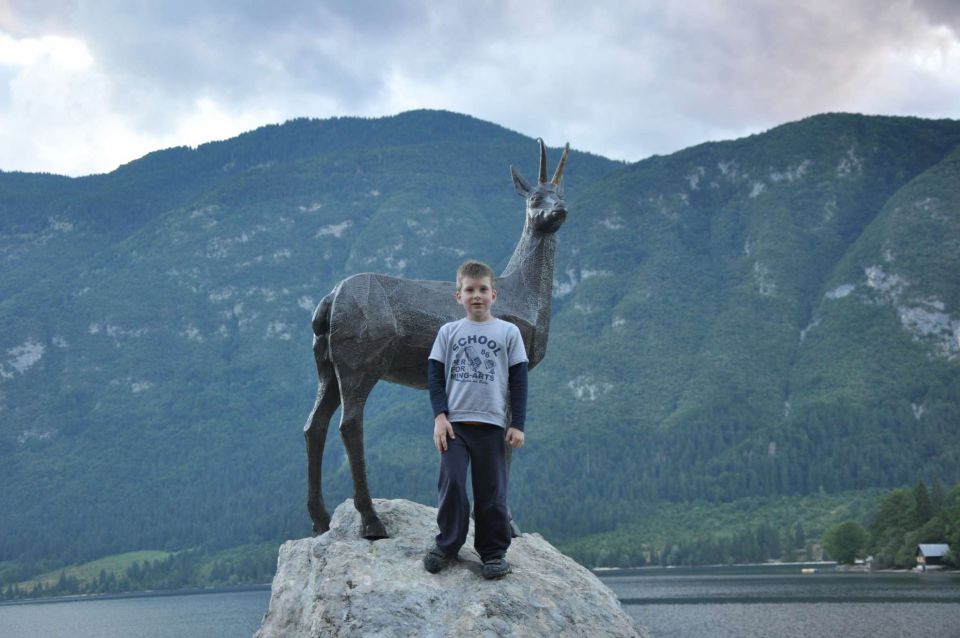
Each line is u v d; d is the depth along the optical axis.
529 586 4.44
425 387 5.15
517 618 4.29
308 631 4.46
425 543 4.67
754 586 72.12
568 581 4.69
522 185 5.63
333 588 4.34
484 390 4.38
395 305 4.96
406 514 4.96
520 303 5.40
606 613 4.57
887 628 40.50
